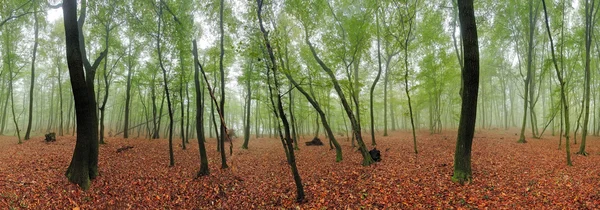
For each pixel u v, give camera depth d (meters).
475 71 8.55
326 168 13.49
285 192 10.44
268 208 9.20
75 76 9.05
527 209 6.88
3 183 8.66
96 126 10.83
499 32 20.81
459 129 9.17
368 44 15.78
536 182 8.74
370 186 9.82
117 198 9.38
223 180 11.91
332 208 8.47
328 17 15.91
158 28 11.79
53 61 24.89
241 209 9.34
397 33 15.93
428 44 19.94
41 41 21.84
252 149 22.00
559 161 11.84
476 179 9.20
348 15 15.73
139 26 13.86
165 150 18.28
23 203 7.82
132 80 23.70
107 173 11.25
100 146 17.75
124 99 33.97
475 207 7.23
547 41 22.45
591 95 27.95
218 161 15.88
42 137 22.97
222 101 13.82
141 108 35.19
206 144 24.66
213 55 14.73
